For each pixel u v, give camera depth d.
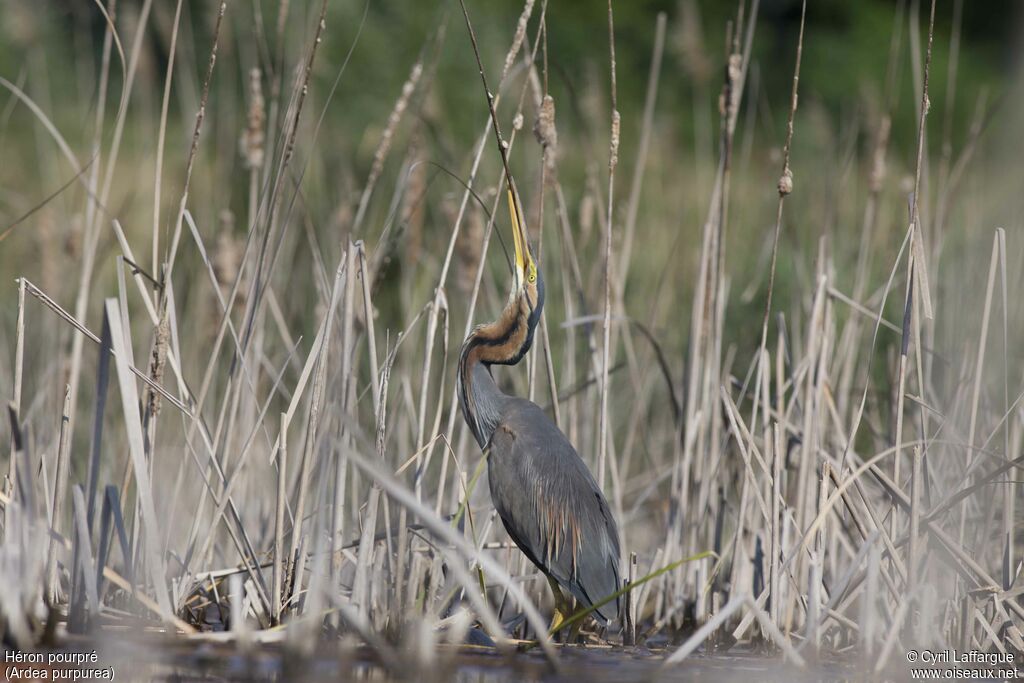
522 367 14.70
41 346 16.05
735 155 31.84
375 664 9.17
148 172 24.91
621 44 36.19
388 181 20.38
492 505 12.55
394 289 18.97
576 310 15.27
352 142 23.53
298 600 10.62
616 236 15.07
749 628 12.04
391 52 24.81
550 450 11.78
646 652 11.05
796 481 13.05
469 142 23.64
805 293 16.19
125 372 9.34
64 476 10.72
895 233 15.71
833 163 18.34
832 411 12.63
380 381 11.52
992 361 13.43
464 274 14.78
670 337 17.52
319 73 20.00
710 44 36.47
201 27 23.80
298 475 11.71
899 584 11.21
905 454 14.17
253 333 12.46
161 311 10.87
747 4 38.69
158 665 8.85
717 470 13.29
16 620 8.97
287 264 15.40
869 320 16.84
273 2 21.25
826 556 12.62
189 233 16.78
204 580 11.94
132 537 10.59
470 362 12.34
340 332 12.45
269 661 8.93
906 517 12.26
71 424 11.04
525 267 12.06
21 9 19.73
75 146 25.89
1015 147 15.87
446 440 11.59
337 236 15.41
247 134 12.44
